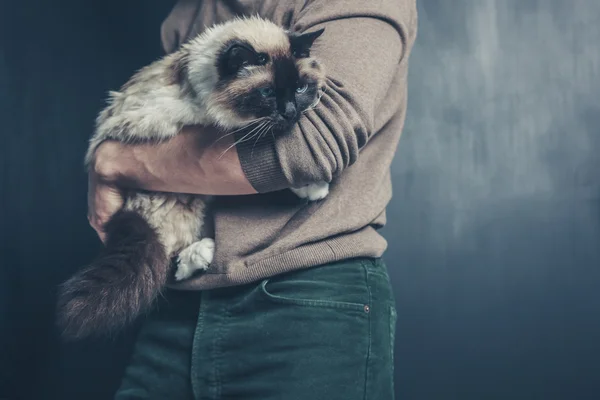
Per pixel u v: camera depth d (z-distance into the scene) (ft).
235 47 4.57
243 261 4.44
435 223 10.05
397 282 10.00
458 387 9.80
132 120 4.64
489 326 9.89
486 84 10.09
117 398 5.08
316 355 4.33
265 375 4.39
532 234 9.96
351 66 4.09
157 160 4.50
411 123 10.12
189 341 4.75
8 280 9.69
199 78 4.65
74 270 9.70
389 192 5.04
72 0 9.86
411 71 10.17
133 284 4.61
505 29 10.09
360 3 4.41
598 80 9.94
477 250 10.00
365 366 4.45
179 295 4.99
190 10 5.87
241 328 4.47
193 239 5.16
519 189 10.02
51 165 9.83
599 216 9.86
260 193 4.51
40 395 9.53
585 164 9.94
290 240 4.39
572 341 9.77
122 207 5.03
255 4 5.32
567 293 9.86
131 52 9.77
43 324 9.61
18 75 9.89
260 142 4.03
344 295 4.47
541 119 10.02
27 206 9.79
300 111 4.05
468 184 10.05
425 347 9.89
